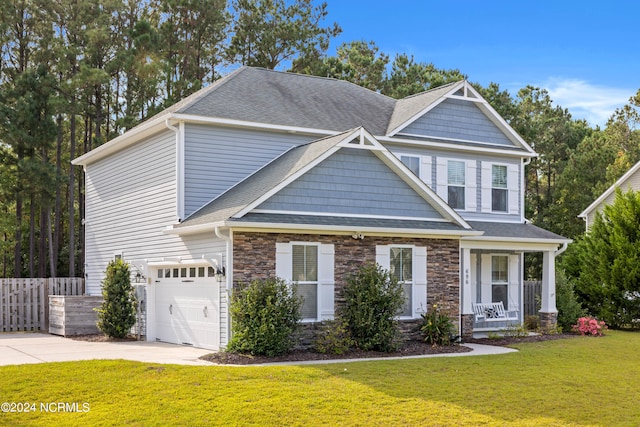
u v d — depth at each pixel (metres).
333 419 10.75
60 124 39.94
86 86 37.88
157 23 44.94
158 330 21.47
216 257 17.95
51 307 24.27
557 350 18.72
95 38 38.56
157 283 21.64
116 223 25.28
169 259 20.94
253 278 17.50
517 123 45.53
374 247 19.42
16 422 10.46
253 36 46.62
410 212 20.39
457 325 20.75
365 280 18.48
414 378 13.82
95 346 19.36
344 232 18.78
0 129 36.41
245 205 17.45
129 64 38.12
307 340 18.00
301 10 47.66
